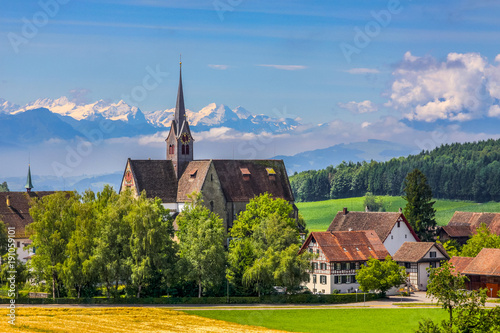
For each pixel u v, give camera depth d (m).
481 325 159.50
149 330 193.50
